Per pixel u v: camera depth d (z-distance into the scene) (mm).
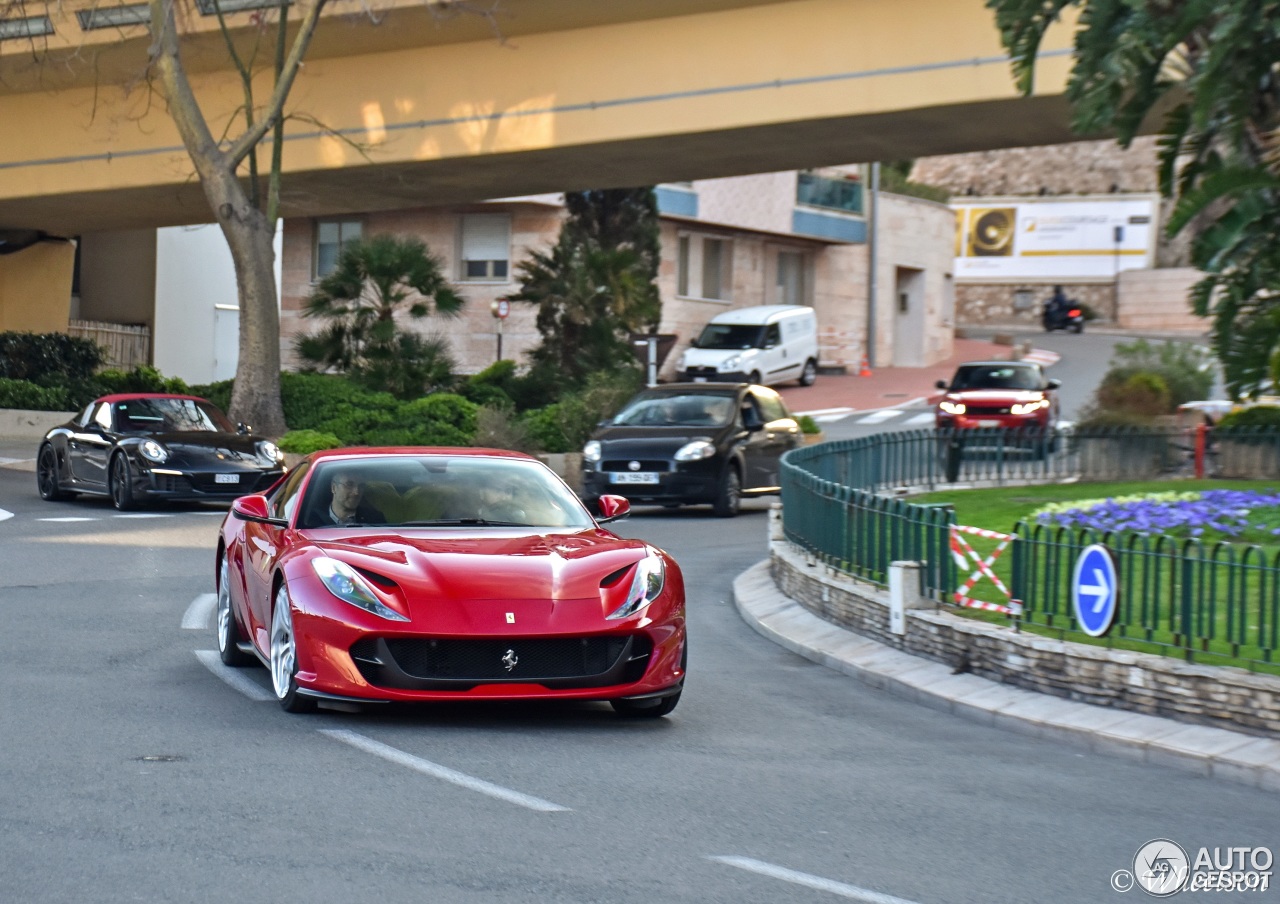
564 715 9773
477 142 29047
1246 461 24688
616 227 40625
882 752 9141
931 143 27703
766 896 5961
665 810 7312
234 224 29922
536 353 38344
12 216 37938
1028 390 33844
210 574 16547
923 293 62750
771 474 25750
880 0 24938
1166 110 24234
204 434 23484
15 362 38156
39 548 18312
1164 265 82438
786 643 13469
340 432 31312
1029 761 9078
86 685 10180
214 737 8602
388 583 8969
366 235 49250
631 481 23766
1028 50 15750
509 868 6172
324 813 6957
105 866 6020
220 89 32312
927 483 24922
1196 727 9516
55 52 31281
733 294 55219
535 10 27062
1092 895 6266
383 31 28703
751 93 26156
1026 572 11391
